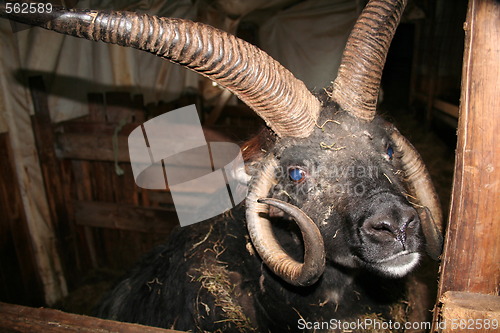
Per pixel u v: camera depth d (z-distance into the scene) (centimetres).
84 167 115
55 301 109
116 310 66
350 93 46
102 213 114
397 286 56
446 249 33
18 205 97
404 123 200
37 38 93
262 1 136
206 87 160
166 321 57
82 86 110
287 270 43
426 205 51
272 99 44
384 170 46
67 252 114
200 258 56
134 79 119
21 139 97
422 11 184
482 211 31
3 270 93
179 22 38
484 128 30
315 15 154
